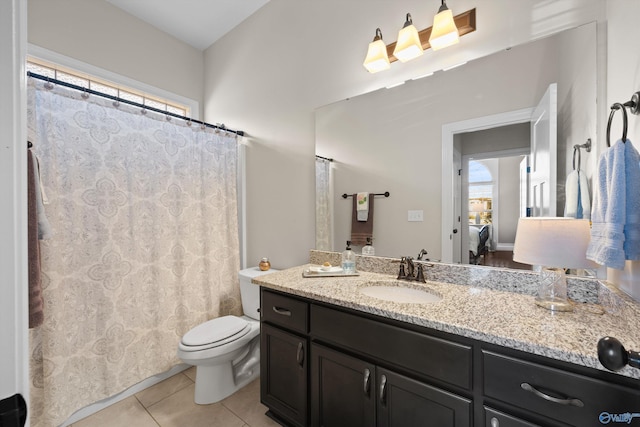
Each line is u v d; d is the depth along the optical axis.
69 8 2.02
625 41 0.94
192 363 1.62
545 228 1.01
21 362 0.37
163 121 2.01
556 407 0.77
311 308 1.33
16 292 0.37
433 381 0.98
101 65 2.17
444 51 1.48
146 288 1.92
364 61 1.67
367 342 1.14
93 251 1.69
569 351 0.74
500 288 1.31
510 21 1.30
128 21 2.33
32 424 1.45
